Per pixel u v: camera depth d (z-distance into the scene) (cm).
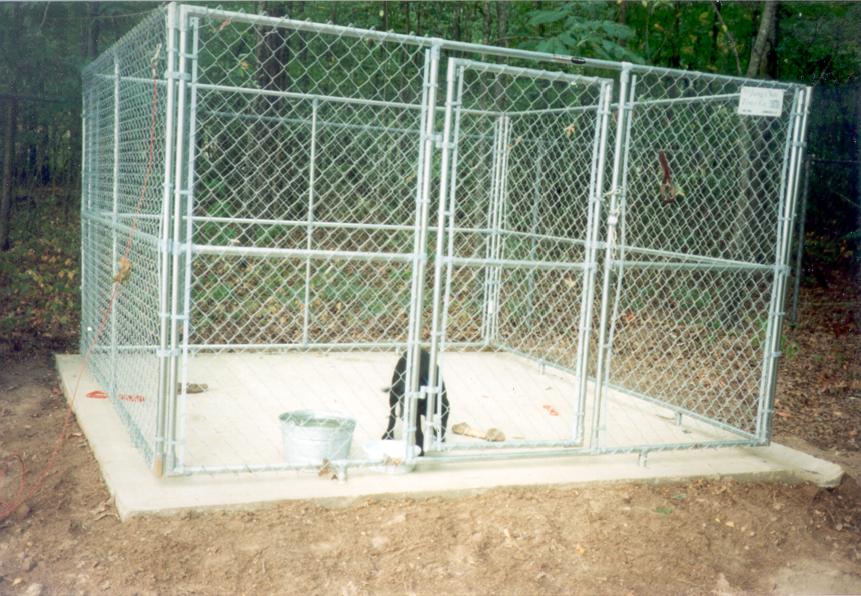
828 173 1173
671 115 1000
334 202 855
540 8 1075
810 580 365
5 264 785
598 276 824
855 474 509
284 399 539
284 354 667
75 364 599
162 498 364
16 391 562
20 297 759
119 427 460
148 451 400
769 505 428
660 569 355
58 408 528
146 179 404
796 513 423
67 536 352
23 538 352
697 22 1141
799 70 1209
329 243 830
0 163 831
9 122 800
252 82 895
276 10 973
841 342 860
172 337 369
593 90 886
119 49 477
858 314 971
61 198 855
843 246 1153
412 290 399
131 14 908
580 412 436
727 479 444
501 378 627
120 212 504
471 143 850
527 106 968
